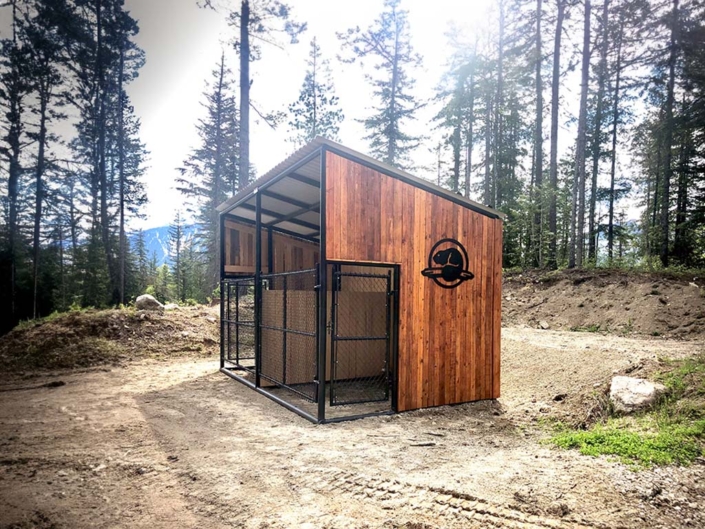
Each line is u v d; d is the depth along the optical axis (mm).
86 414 5301
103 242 18094
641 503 2777
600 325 11312
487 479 3281
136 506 2912
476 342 6301
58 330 9273
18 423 4918
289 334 6820
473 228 6340
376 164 5383
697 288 11133
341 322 7855
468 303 6234
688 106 18094
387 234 5500
